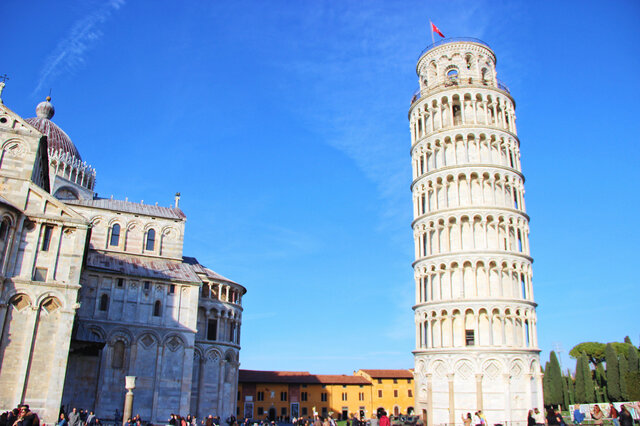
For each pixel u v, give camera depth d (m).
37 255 42.06
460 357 58.75
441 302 61.84
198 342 70.44
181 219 77.12
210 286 74.38
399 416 53.66
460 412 57.53
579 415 55.97
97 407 57.53
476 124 68.38
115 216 73.06
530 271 64.06
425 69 76.62
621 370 87.44
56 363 40.22
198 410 68.12
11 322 39.84
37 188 43.41
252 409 106.44
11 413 28.33
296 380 112.12
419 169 71.81
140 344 61.75
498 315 60.28
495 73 75.94
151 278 64.62
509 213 64.56
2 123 44.69
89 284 61.59
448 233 64.56
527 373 58.66
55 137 79.31
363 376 122.50
